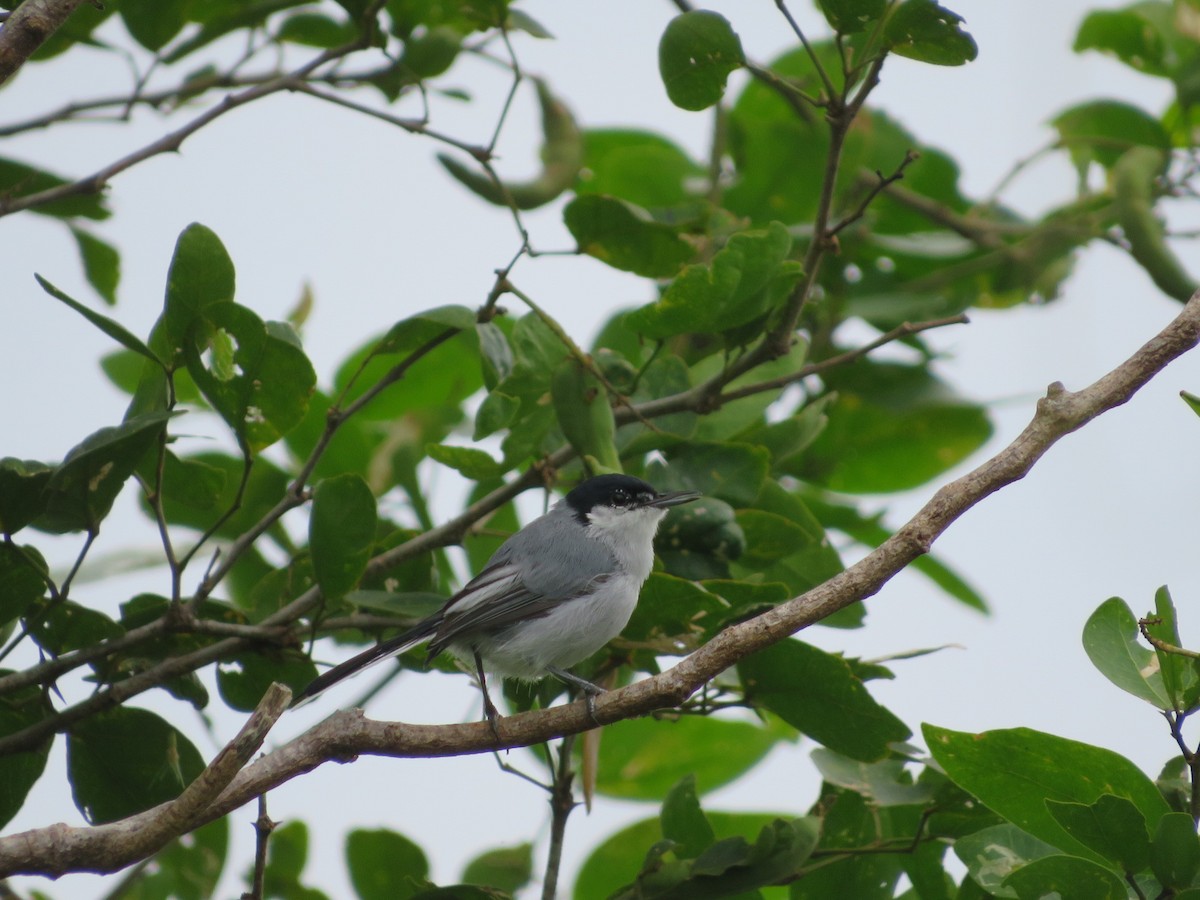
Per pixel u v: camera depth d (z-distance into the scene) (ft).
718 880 27.20
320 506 26.53
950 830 28.68
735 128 43.60
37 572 26.63
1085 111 45.55
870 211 45.78
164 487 29.45
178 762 28.71
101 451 24.53
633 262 33.22
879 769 29.43
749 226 39.47
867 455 42.22
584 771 29.53
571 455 33.24
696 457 33.63
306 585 31.53
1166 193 41.06
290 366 26.96
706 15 28.94
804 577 33.83
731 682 31.94
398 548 31.65
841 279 42.63
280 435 27.68
